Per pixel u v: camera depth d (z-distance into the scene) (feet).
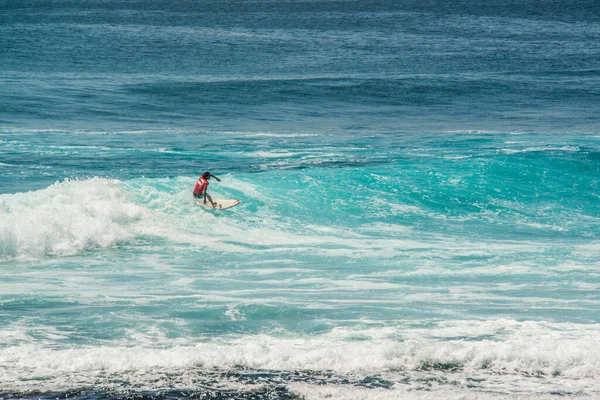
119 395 93.91
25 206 198.80
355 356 106.42
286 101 589.73
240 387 96.94
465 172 293.84
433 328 122.11
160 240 201.77
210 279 163.12
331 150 362.74
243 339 116.57
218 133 427.74
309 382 98.53
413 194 266.16
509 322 124.47
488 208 258.16
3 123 433.89
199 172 297.53
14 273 164.96
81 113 491.31
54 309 134.72
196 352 107.34
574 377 100.22
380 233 221.46
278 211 239.91
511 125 479.82
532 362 104.68
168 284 157.58
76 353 106.42
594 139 400.47
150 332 121.19
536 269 173.58
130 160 324.19
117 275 165.89
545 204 266.16
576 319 129.80
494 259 185.06
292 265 178.50
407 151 357.82
